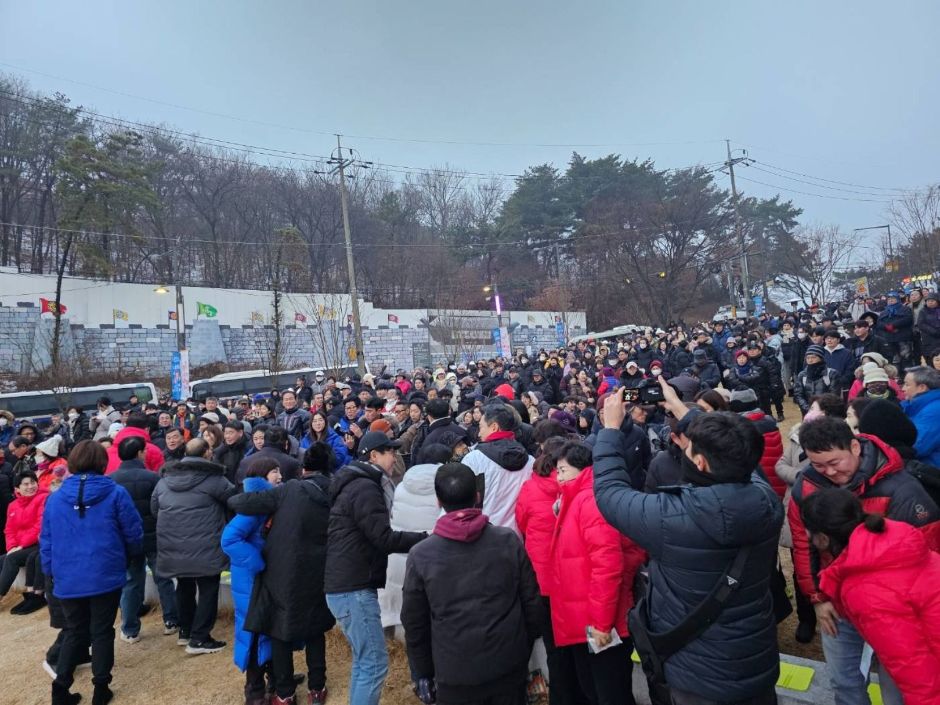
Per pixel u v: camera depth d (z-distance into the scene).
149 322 29.08
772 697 2.31
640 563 3.24
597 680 3.17
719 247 38.94
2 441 12.20
